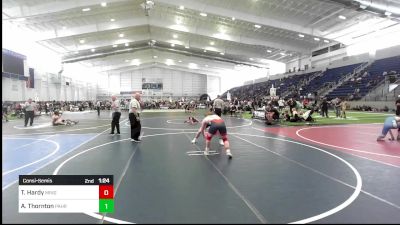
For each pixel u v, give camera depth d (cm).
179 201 471
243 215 416
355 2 2070
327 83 4056
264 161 768
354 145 1020
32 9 2536
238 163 744
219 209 438
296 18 2919
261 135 1312
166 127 1728
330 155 847
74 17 2988
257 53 4900
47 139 1222
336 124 1766
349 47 3925
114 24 3347
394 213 425
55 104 3712
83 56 4647
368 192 517
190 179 597
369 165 721
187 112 3850
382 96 3158
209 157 822
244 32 3619
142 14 3331
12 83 3127
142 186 551
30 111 1852
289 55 4822
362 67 3747
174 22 3509
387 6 2152
